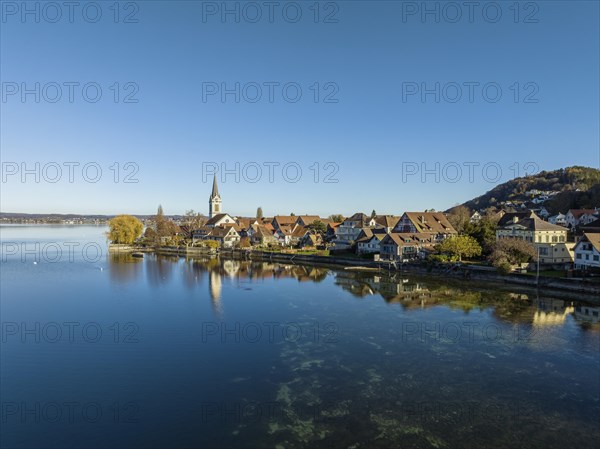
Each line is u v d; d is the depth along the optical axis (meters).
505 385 34.56
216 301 66.94
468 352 42.31
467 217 165.38
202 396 33.06
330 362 40.00
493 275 80.56
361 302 65.31
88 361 40.50
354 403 31.70
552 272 78.62
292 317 56.56
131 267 111.94
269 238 160.12
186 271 103.69
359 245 123.31
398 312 58.66
